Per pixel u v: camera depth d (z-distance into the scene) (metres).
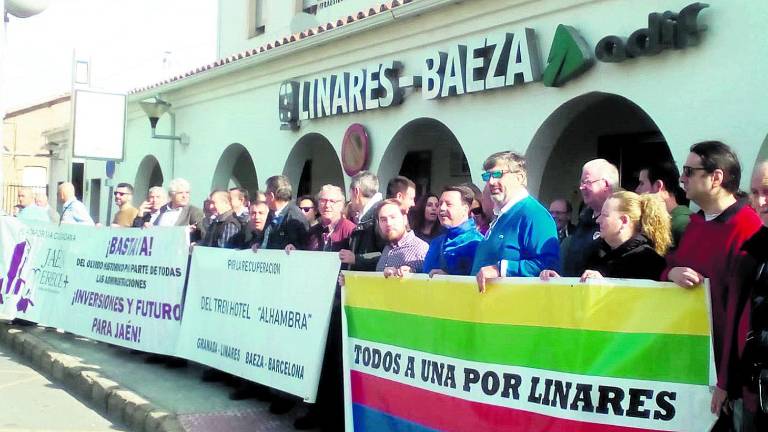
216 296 6.32
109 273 7.82
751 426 3.07
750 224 3.34
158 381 6.59
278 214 6.44
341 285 4.89
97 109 12.91
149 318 7.22
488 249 4.27
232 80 12.30
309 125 10.59
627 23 6.42
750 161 5.48
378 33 9.12
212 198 7.35
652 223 3.79
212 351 6.29
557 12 7.03
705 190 3.51
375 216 5.51
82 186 19.73
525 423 3.73
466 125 8.01
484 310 3.93
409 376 4.34
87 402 6.49
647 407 3.38
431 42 8.45
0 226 9.59
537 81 7.17
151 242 7.29
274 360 5.53
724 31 5.69
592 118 9.02
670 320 3.34
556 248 4.11
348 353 4.79
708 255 3.45
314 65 10.42
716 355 3.36
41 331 9.03
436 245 4.85
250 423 5.42
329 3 12.57
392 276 4.49
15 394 6.72
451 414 4.07
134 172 15.85
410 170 11.65
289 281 5.47
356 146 9.52
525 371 3.74
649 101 6.24
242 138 12.15
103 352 7.78
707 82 5.80
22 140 28.02
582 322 3.55
